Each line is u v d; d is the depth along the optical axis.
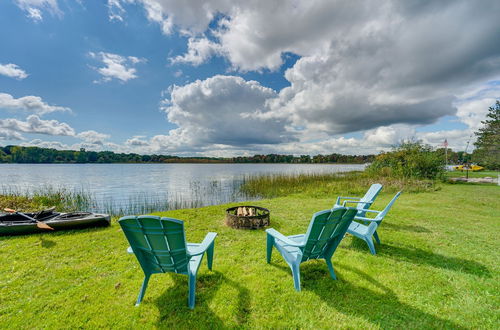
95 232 5.39
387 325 2.29
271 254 4.03
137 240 2.50
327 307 2.58
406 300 2.70
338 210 2.76
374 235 4.47
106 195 14.63
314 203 8.98
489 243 4.53
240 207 6.71
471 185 14.17
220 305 2.62
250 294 2.83
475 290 2.89
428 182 14.29
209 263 3.42
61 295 2.84
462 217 6.57
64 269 3.52
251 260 3.82
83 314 2.49
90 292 2.90
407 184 13.02
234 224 5.75
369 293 2.84
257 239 4.91
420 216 6.67
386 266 3.54
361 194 11.16
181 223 2.26
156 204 11.44
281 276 3.27
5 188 16.25
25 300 2.74
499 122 19.17
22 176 29.70
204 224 6.07
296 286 2.89
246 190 15.23
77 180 24.92
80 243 4.64
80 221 5.55
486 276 3.24
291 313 2.48
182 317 2.43
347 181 15.03
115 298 2.77
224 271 3.41
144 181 24.25
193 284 2.66
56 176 30.28
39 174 33.62
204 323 2.35
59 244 4.58
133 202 12.06
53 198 10.12
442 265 3.58
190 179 26.38
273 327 2.29
